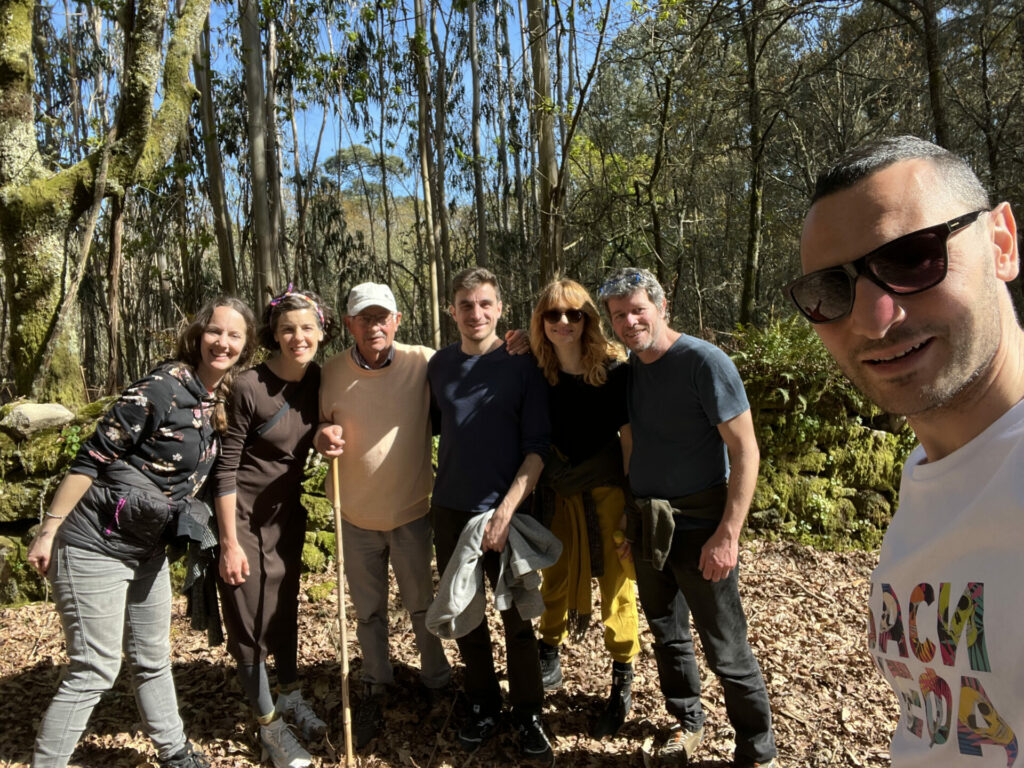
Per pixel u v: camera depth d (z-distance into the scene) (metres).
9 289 5.76
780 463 4.89
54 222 5.75
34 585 4.30
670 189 12.70
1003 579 0.76
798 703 3.16
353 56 12.34
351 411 2.98
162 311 13.53
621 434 3.01
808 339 4.88
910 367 0.84
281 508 2.93
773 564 4.59
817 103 14.39
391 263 17.84
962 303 0.81
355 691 3.37
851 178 0.87
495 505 2.81
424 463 3.13
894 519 1.02
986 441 0.82
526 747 2.83
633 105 13.02
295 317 2.78
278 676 3.06
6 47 5.70
